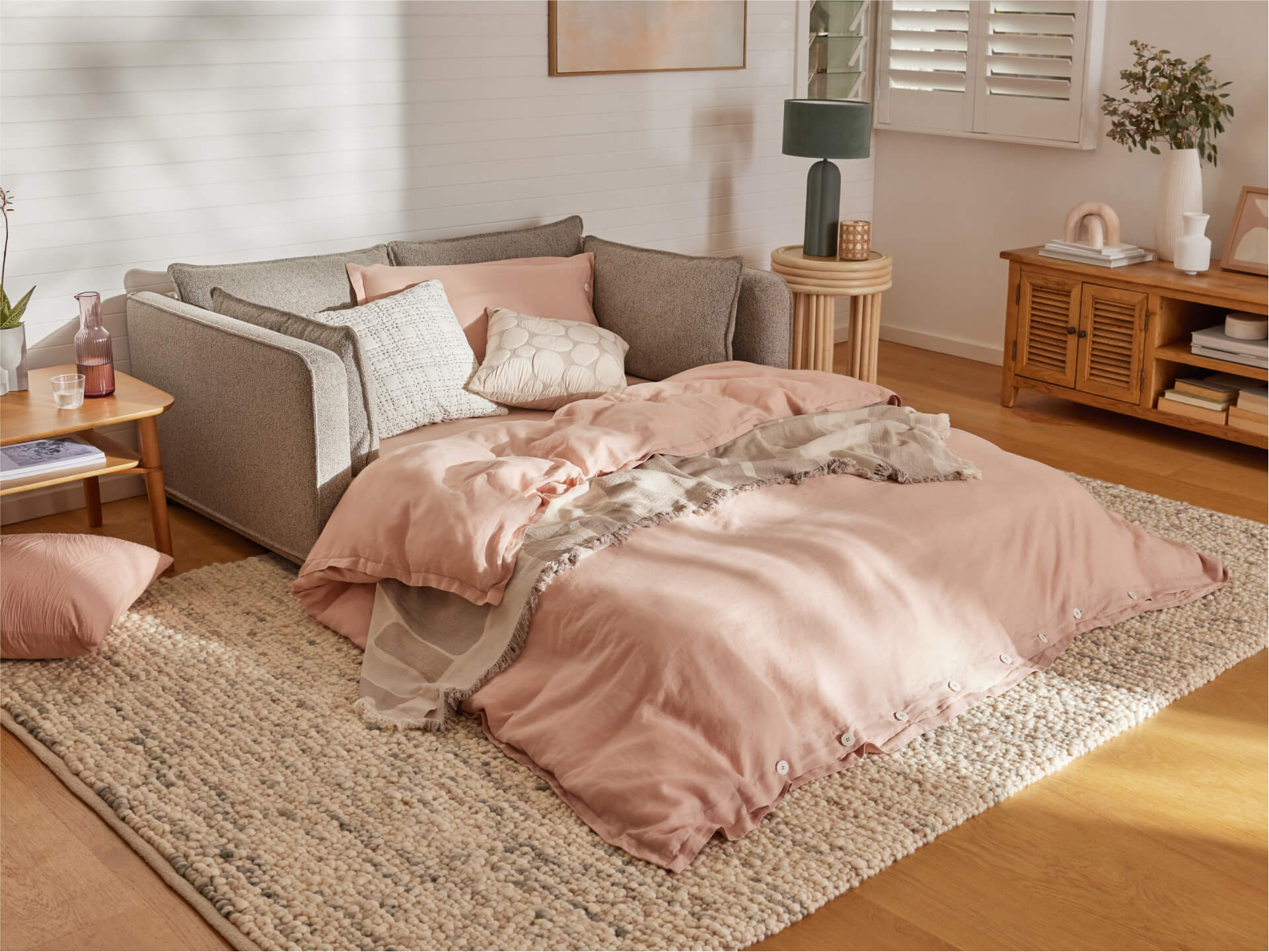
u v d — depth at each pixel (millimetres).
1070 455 4387
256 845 2223
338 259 3885
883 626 2604
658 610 2410
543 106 4633
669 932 2008
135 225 3779
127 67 3668
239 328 3320
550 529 2738
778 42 5320
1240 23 4520
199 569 3371
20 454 3115
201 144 3855
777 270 4652
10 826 2312
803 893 2102
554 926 2021
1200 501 3943
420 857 2189
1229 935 2043
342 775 2432
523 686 2547
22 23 3463
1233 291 4148
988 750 2529
